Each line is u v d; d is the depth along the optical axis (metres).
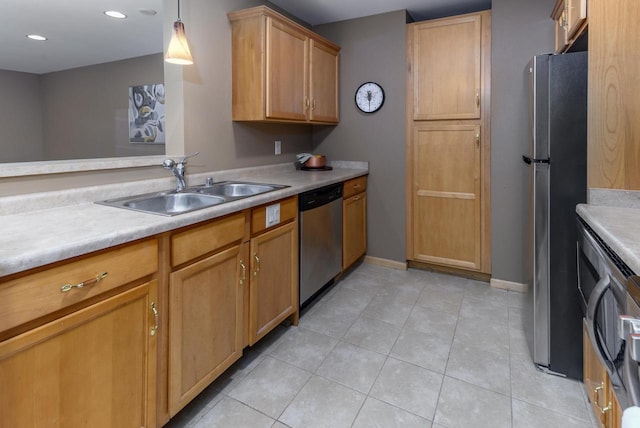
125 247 1.17
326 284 2.67
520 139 2.72
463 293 2.80
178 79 2.15
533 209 1.80
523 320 2.37
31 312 0.93
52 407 1.01
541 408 1.59
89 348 1.09
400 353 2.01
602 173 1.42
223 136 2.48
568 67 1.63
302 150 3.47
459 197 3.01
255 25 2.36
